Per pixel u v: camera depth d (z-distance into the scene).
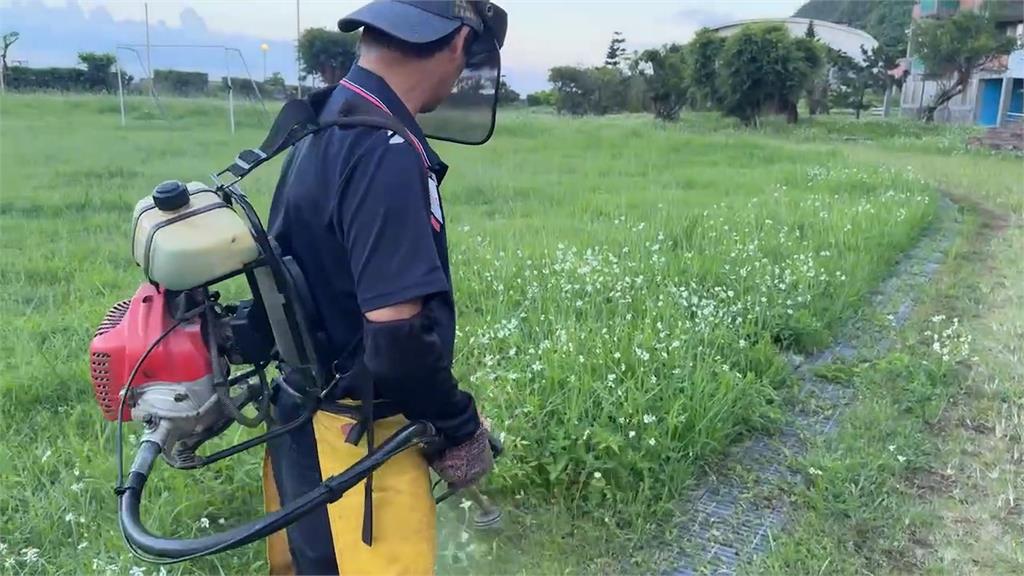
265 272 1.74
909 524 3.11
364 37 1.78
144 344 1.74
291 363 1.80
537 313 4.65
